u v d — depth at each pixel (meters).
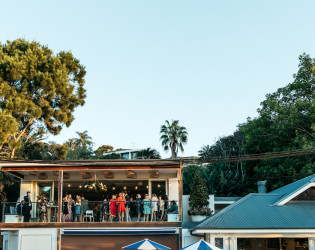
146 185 26.66
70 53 41.22
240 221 18.59
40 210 23.75
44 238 22.31
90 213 23.27
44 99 38.38
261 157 22.19
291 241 23.33
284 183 33.41
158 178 26.62
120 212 23.27
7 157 36.19
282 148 33.88
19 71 36.06
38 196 26.16
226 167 51.78
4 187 40.34
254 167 35.56
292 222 18.44
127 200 23.42
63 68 39.12
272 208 19.75
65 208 23.50
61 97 39.16
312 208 19.70
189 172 47.22
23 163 22.22
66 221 23.02
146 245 17.19
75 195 26.61
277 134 34.34
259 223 18.41
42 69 38.19
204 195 25.38
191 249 15.52
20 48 39.56
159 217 23.77
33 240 22.30
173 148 60.56
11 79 36.28
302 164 32.59
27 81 37.22
